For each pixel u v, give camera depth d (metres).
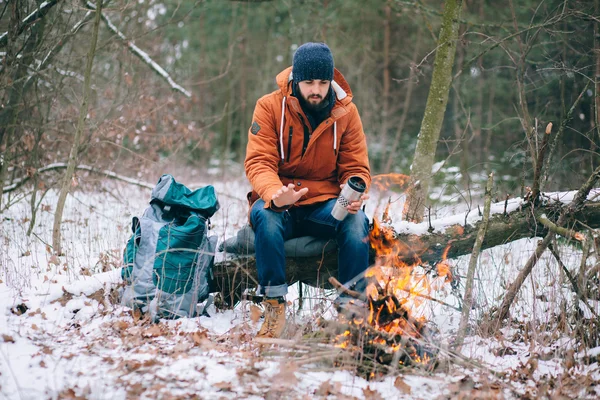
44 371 2.87
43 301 3.72
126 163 8.64
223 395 2.66
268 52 17.86
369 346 3.02
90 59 5.05
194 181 11.85
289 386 2.73
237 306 3.93
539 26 4.53
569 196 3.83
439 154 13.29
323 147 3.57
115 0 6.90
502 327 3.67
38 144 6.54
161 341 3.27
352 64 16.72
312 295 4.13
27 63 5.69
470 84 13.52
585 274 3.66
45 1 5.58
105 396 2.62
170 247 3.67
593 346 3.35
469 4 12.59
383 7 15.09
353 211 3.32
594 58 4.98
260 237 3.38
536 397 2.74
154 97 8.70
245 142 17.22
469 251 3.84
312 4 9.97
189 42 18.23
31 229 5.66
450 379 2.90
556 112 7.18
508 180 7.16
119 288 3.79
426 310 3.82
